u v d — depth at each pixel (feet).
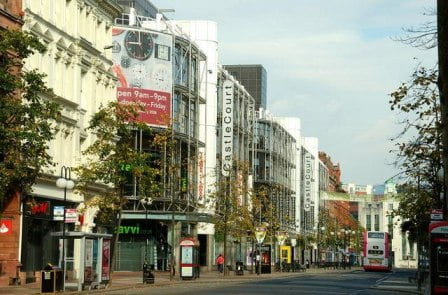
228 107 269.03
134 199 209.26
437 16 56.75
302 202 457.27
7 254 128.16
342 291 132.26
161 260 223.51
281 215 360.28
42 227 144.05
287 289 132.26
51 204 146.20
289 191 409.28
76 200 157.69
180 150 223.92
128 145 134.82
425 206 148.87
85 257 117.80
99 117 131.34
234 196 228.84
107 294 113.50
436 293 97.86
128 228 220.43
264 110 391.24
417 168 114.21
